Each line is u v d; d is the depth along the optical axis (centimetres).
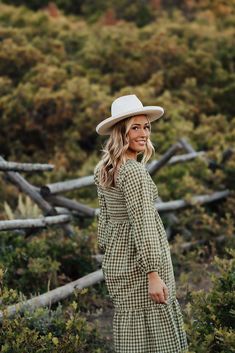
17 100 934
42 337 361
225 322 351
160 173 764
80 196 771
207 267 600
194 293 376
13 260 512
